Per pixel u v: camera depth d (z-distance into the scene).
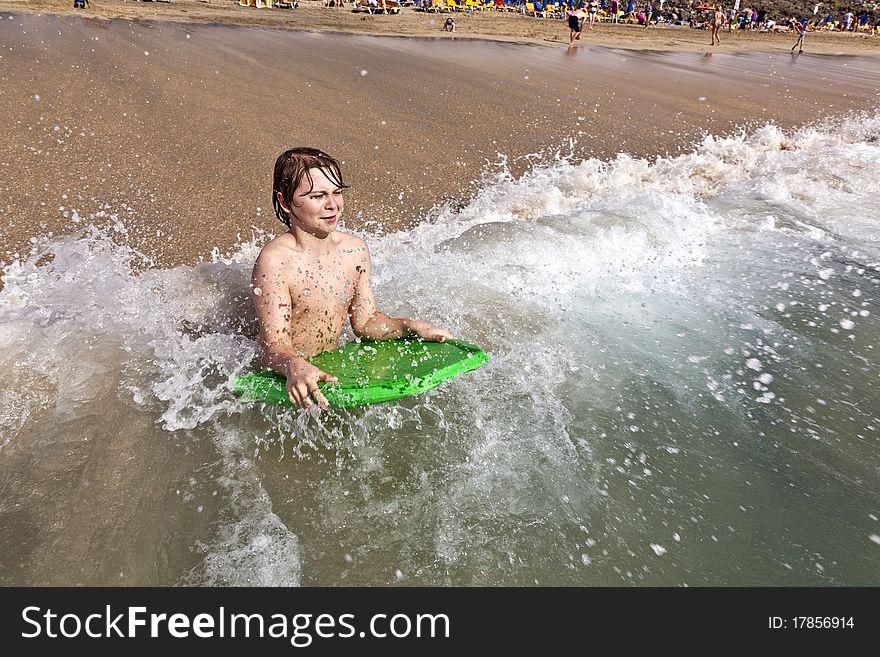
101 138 5.16
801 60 15.38
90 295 2.98
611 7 28.88
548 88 8.88
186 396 2.41
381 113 6.78
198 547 1.81
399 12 25.12
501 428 2.32
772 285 3.50
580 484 2.09
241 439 2.21
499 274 3.42
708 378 2.68
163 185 4.34
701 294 3.39
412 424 2.31
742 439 2.32
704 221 4.29
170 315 2.87
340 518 1.93
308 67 9.16
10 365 2.48
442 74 9.52
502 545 1.86
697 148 6.14
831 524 1.96
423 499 2.00
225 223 3.86
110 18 13.60
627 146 6.13
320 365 2.41
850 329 3.09
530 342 2.88
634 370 2.71
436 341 2.58
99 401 2.36
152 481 2.02
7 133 5.04
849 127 7.25
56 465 2.06
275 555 1.80
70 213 3.79
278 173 2.24
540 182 4.95
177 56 9.05
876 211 4.56
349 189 4.57
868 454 2.27
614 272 3.58
